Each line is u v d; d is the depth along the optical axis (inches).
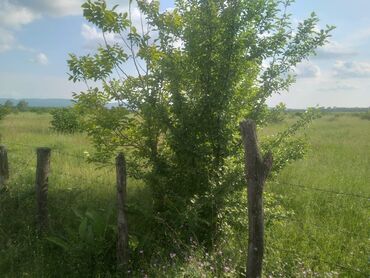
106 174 358.9
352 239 235.0
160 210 232.4
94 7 220.8
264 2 209.9
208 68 211.6
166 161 230.8
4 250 224.8
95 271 199.2
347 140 769.6
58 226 255.8
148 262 203.9
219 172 217.0
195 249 202.2
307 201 313.6
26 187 303.7
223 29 207.6
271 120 231.1
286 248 225.1
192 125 213.2
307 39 217.5
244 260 198.8
